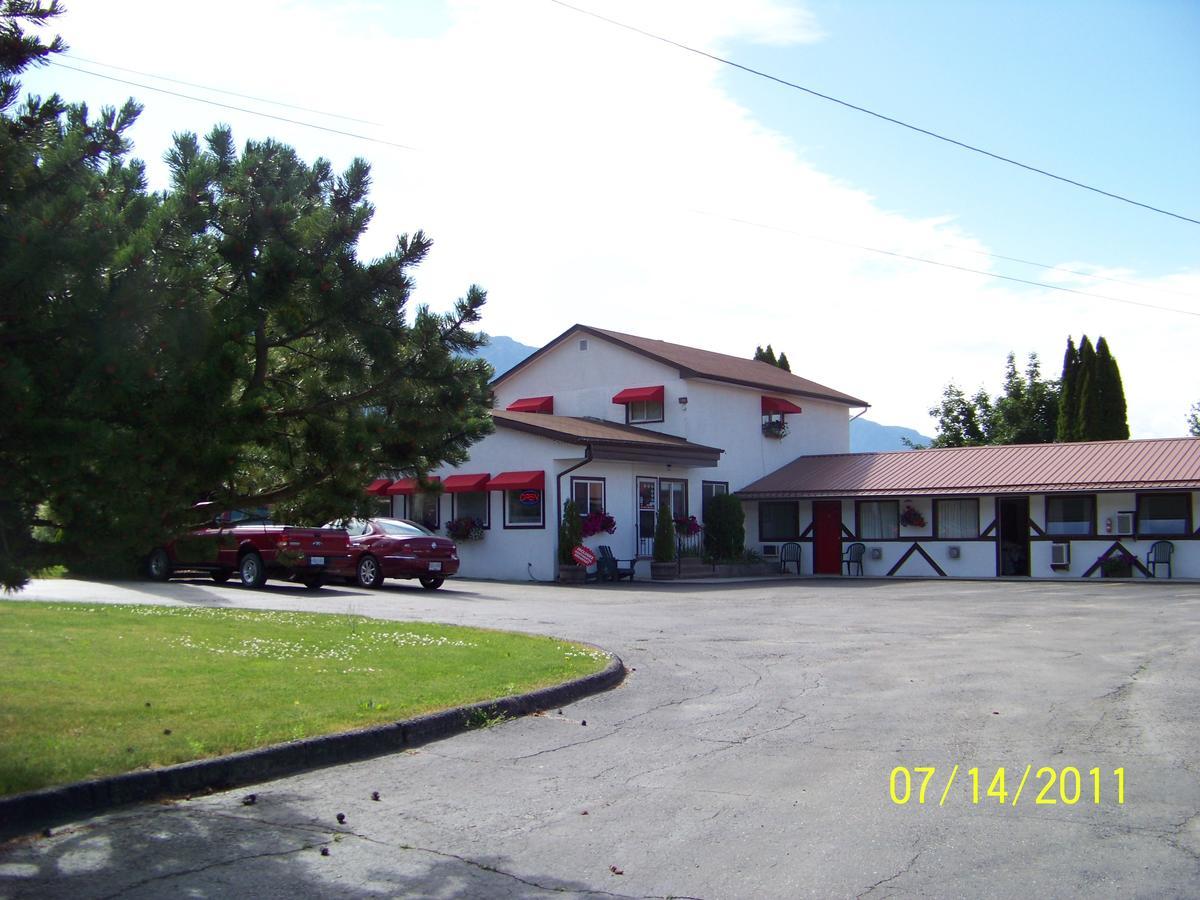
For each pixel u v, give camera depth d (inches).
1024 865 211.6
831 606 805.2
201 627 526.6
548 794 269.1
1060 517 1216.8
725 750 314.2
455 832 237.9
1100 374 1749.5
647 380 1359.5
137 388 235.8
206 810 254.5
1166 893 195.8
